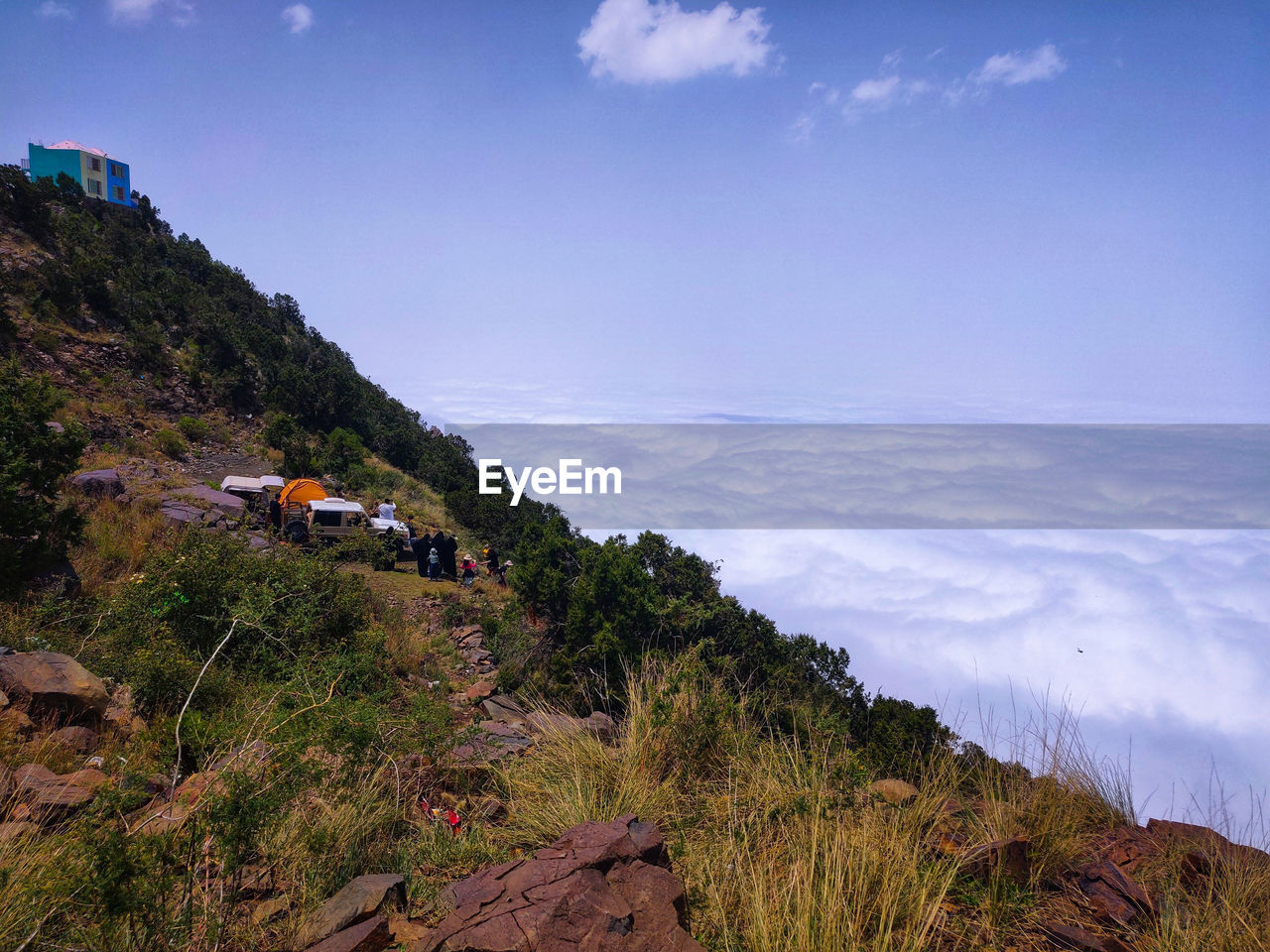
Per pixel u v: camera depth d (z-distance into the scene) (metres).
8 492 9.28
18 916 2.47
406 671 9.20
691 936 2.68
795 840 3.51
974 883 3.24
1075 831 3.71
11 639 6.89
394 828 3.67
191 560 8.22
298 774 3.20
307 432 37.19
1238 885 3.11
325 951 2.53
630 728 4.82
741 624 10.39
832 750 4.69
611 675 8.52
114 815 2.79
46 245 37.38
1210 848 3.57
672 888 2.86
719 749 4.64
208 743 3.58
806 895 2.90
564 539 14.45
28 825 3.14
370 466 36.03
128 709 5.82
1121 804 4.07
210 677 6.16
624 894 2.80
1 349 28.91
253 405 37.88
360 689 5.21
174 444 28.70
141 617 7.52
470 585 18.91
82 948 2.43
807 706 5.99
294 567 9.06
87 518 13.29
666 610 9.94
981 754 4.43
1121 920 2.97
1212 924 2.89
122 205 53.22
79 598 9.28
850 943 2.70
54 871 2.60
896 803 3.93
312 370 45.22
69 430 10.48
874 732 6.95
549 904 2.63
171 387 34.22
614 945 2.51
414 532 24.27
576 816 3.81
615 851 3.00
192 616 7.59
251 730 3.51
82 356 31.95
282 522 20.75
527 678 9.01
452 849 3.53
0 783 3.59
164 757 3.69
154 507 17.17
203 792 2.87
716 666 5.92
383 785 4.00
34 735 4.78
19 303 31.95
